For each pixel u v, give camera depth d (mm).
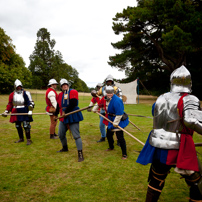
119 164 3379
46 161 3529
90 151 4117
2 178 2859
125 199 2311
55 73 64188
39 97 30891
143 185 2645
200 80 23984
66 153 3980
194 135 5406
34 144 4645
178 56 20844
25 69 45156
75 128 3615
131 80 27719
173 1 15641
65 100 3672
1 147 4383
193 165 1670
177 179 2850
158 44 20562
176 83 1818
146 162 1848
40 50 66688
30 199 2314
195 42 16312
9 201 2270
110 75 5043
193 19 15219
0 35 35156
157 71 28125
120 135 3650
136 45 22859
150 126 6711
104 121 4148
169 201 2279
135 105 16453
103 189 2543
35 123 7684
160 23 17766
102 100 4129
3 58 36344
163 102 1805
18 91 4656
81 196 2379
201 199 1736
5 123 7598
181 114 1690
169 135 1738
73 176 2922
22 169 3178
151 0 18219
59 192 2473
